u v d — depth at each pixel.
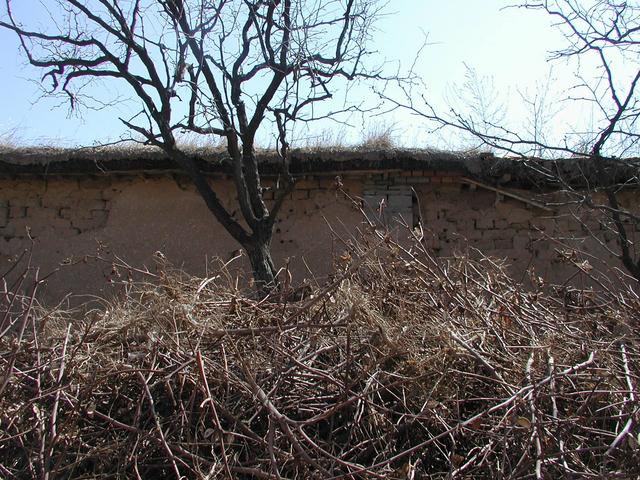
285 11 6.55
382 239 3.93
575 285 6.76
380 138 7.32
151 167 7.26
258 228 6.50
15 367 3.12
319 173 7.14
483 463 2.81
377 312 3.46
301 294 4.06
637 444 2.67
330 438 2.91
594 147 4.97
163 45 6.49
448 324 3.33
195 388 2.88
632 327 3.65
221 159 7.04
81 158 7.22
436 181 7.16
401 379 3.09
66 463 2.87
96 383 2.88
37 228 7.52
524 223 7.07
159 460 2.88
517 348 3.39
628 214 4.87
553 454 2.68
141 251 7.38
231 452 2.89
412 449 2.69
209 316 3.31
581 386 3.12
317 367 3.35
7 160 7.28
